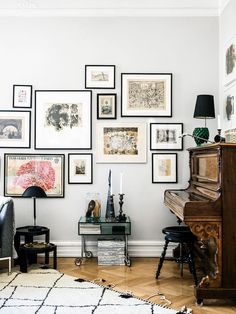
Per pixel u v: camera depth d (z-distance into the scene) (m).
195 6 4.34
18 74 4.34
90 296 2.92
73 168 4.32
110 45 4.34
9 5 4.34
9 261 3.52
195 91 4.34
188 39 4.34
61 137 4.33
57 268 3.78
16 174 4.32
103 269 3.74
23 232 3.78
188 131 4.33
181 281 3.34
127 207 4.32
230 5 3.92
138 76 4.34
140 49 4.33
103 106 4.33
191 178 3.94
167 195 3.79
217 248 2.79
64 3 4.33
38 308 2.67
